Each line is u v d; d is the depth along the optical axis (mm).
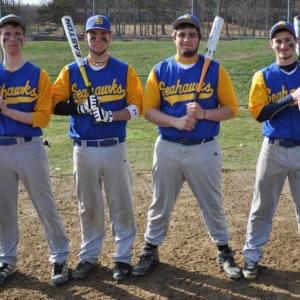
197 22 3541
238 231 4777
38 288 3754
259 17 19297
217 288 3693
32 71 3545
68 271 3912
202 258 4188
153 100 3699
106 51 3586
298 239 4559
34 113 3529
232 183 6402
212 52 3660
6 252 3908
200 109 3529
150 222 3959
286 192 5922
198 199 3830
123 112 3590
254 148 8352
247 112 11938
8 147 3559
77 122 3641
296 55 3814
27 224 4984
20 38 3492
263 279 3812
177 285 3754
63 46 20625
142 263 3908
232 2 19281
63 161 7598
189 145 3654
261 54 17469
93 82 3611
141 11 20734
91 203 3812
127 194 3814
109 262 4133
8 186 3689
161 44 20391
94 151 3635
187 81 3602
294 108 3549
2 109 3420
